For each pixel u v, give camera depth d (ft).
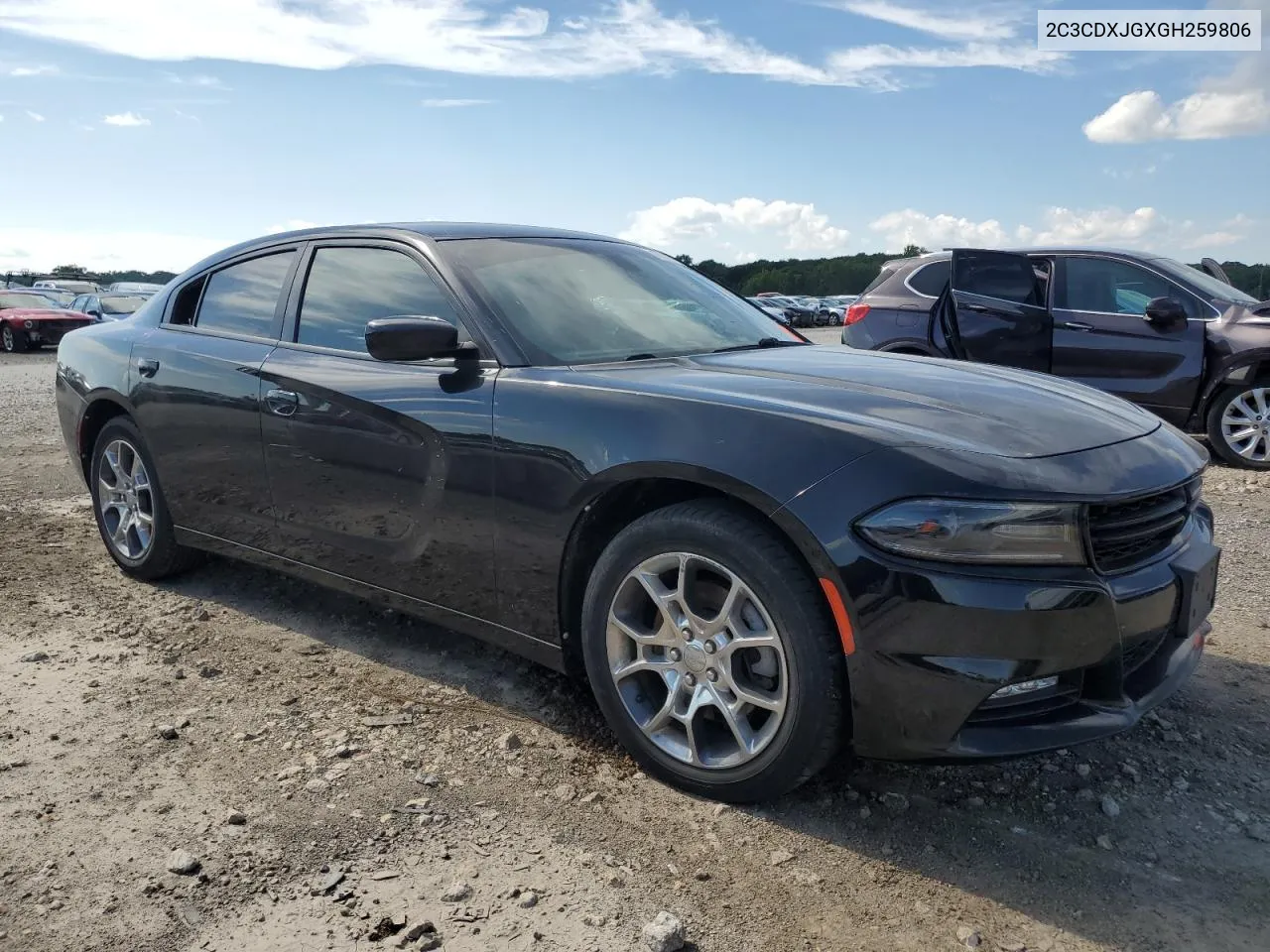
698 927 6.57
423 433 9.67
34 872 7.01
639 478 8.18
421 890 6.89
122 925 6.45
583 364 9.53
